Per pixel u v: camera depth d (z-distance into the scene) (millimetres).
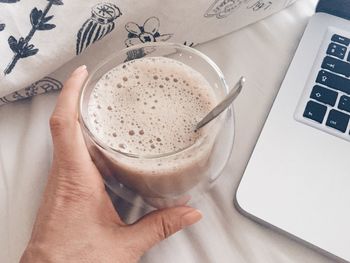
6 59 385
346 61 440
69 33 391
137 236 328
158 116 327
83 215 319
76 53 405
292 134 400
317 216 361
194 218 339
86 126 309
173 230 342
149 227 332
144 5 393
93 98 332
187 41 460
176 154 290
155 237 337
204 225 376
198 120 323
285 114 410
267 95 439
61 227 316
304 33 463
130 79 342
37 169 400
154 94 336
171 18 415
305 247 364
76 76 345
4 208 392
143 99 333
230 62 463
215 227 376
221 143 373
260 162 384
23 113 440
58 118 329
